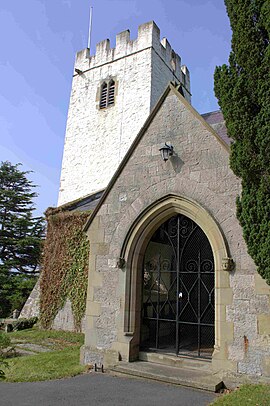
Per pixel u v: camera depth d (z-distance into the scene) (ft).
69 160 81.00
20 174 103.91
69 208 56.18
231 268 20.62
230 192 21.75
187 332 28.02
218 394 18.75
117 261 25.29
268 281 17.93
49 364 26.11
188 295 23.89
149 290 27.40
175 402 17.65
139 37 80.33
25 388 20.36
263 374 18.60
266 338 18.84
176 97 25.77
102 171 74.84
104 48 85.71
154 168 25.46
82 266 48.01
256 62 19.49
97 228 27.35
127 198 26.30
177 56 90.02
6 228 94.27
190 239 24.93
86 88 85.20
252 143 18.99
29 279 82.69
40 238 94.58
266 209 18.16
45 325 49.39
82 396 18.79
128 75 78.69
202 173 23.13
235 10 20.88
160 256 26.81
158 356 23.35
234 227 21.12
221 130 31.04
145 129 26.71
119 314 24.58
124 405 17.39
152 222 24.90
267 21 18.94
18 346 36.24
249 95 19.75
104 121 78.79
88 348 25.50
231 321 20.10
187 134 24.52
